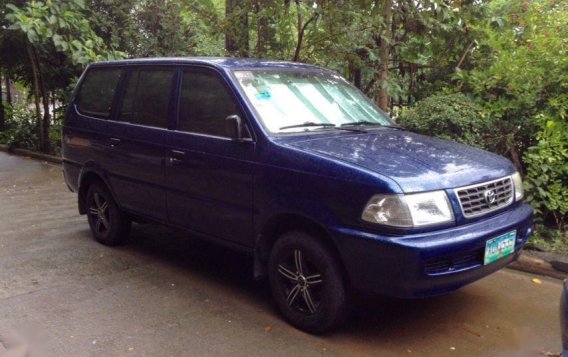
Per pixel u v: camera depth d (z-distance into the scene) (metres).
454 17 7.35
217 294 4.63
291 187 3.84
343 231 3.54
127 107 5.41
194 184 4.56
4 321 4.10
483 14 7.34
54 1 9.32
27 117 14.80
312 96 4.73
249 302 4.47
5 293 4.62
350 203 3.53
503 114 6.45
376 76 8.16
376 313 4.27
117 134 5.39
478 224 3.69
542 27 6.66
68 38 9.77
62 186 9.34
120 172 5.40
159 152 4.86
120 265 5.32
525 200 5.68
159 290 4.70
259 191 4.05
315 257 3.77
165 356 3.61
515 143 6.43
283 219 3.97
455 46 7.65
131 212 5.43
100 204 5.93
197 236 4.71
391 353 3.67
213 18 8.73
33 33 8.95
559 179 5.77
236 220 4.27
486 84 6.61
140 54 11.77
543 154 5.61
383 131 4.70
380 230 3.41
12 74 13.74
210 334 3.91
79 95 6.20
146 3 11.77
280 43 8.45
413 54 7.86
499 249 3.75
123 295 4.59
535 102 6.14
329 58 7.91
